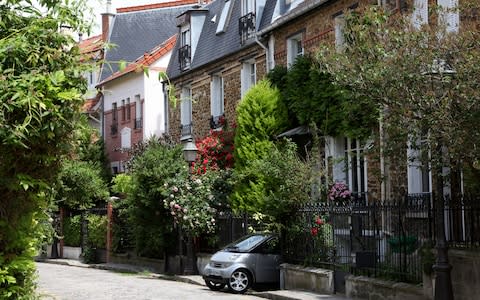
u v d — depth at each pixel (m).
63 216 32.62
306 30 21.09
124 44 40.84
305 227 16.14
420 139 10.55
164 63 36.44
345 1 19.03
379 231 13.66
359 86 10.49
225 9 28.31
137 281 20.45
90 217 30.23
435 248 11.28
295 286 16.03
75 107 5.52
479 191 11.40
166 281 20.58
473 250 10.80
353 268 14.22
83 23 6.01
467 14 11.99
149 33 41.72
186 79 30.69
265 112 21.38
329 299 13.84
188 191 21.19
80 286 18.56
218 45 27.81
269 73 22.38
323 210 15.61
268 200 16.59
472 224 11.02
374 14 11.23
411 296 11.95
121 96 38.69
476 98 9.11
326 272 14.89
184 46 30.58
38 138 5.46
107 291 17.12
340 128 18.59
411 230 12.58
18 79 5.14
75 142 5.81
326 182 17.83
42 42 5.54
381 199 17.06
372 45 10.62
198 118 29.62
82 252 30.53
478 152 9.46
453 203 11.45
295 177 16.52
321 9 20.22
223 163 23.52
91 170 31.88
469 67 9.24
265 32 23.16
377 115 12.50
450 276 10.44
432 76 9.81
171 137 29.05
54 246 32.41
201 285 18.98
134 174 23.73
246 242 17.36
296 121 21.39
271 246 17.12
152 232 23.16
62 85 5.41
